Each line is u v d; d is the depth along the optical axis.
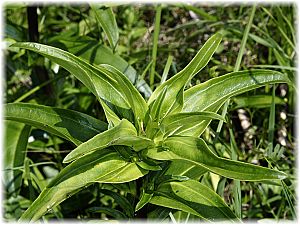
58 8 1.11
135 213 0.64
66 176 0.55
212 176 0.85
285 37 0.91
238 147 0.95
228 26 0.98
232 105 0.87
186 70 0.59
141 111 0.59
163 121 0.56
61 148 0.94
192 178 0.62
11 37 0.92
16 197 0.84
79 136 0.62
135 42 1.09
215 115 0.53
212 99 0.61
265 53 1.03
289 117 0.93
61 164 0.92
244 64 1.02
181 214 0.72
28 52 0.90
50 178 0.92
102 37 0.99
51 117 0.62
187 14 1.13
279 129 0.93
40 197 0.54
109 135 0.52
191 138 0.55
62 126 0.62
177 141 0.56
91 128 0.62
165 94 0.59
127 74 0.83
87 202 0.87
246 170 0.51
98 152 0.57
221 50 1.00
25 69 1.01
